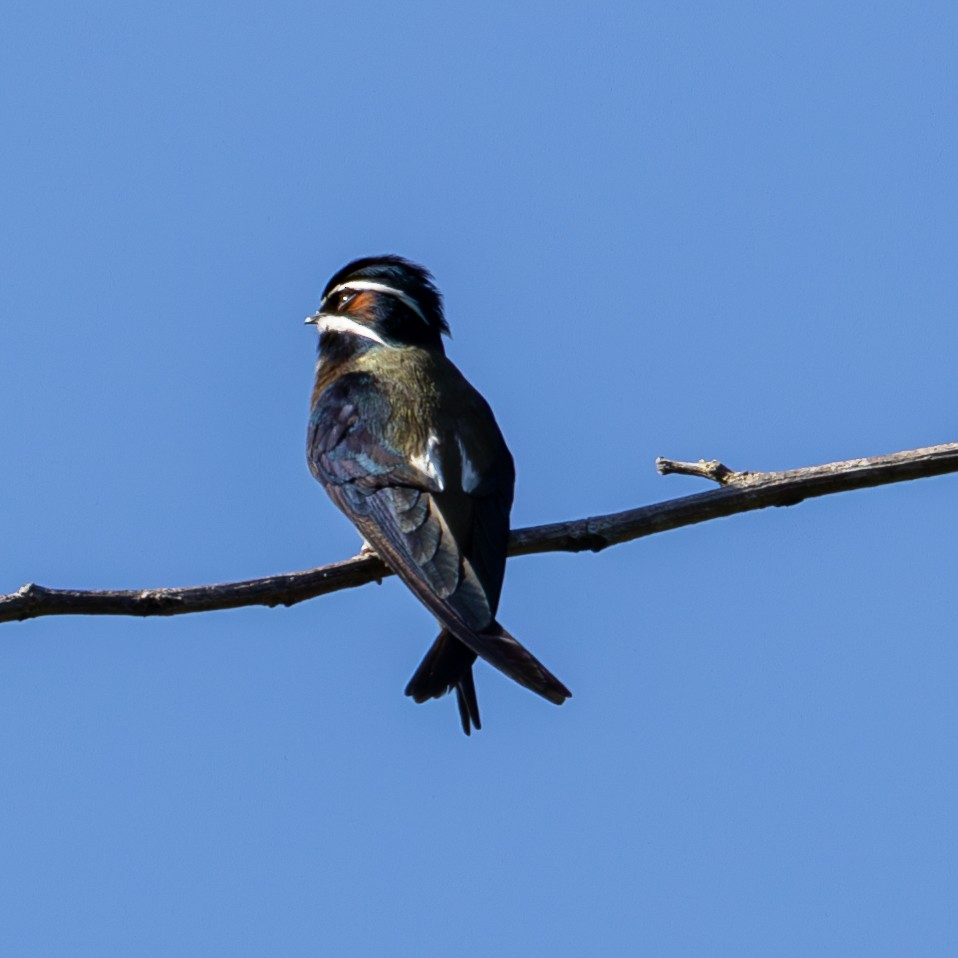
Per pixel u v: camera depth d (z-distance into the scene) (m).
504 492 12.55
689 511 11.51
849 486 11.23
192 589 10.43
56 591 9.92
